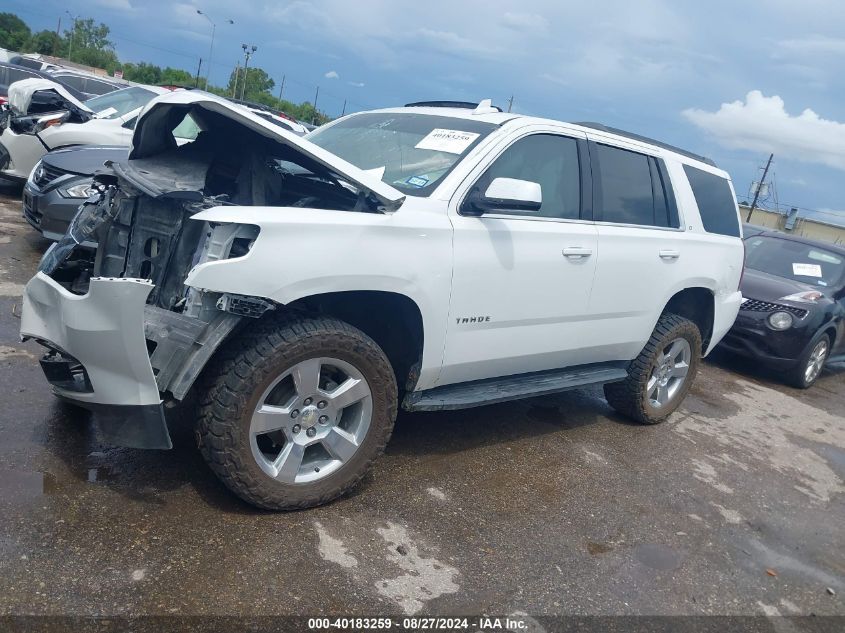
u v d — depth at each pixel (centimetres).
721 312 558
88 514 292
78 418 374
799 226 4900
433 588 288
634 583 322
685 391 558
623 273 450
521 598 293
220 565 276
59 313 296
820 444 602
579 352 450
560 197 420
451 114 425
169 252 317
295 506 318
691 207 520
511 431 477
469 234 358
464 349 372
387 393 333
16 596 240
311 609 261
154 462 343
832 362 913
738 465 504
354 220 314
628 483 430
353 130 441
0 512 282
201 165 356
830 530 423
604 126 475
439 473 392
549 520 363
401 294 332
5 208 873
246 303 286
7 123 905
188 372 282
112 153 671
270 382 298
